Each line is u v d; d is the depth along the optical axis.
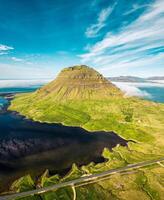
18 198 146.88
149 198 157.88
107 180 177.25
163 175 190.00
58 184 167.12
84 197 153.75
